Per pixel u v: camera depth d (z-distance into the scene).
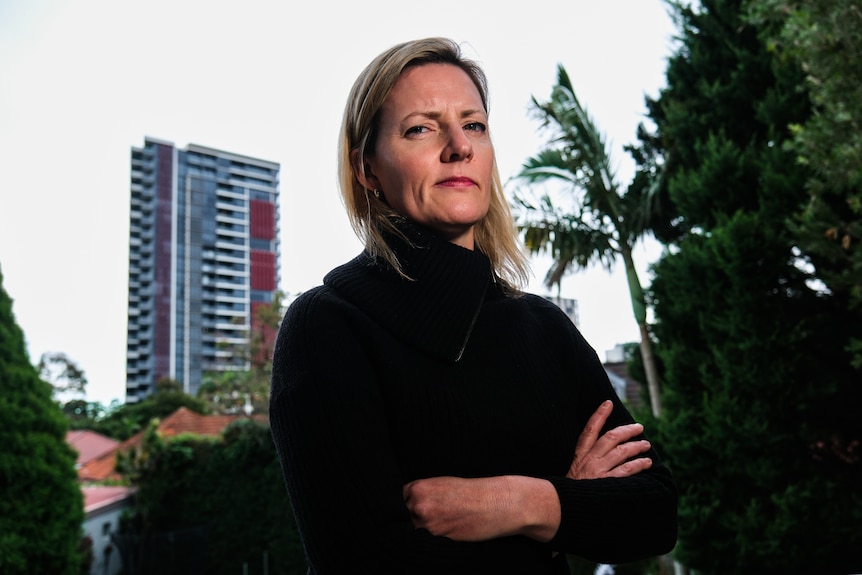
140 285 98.31
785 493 5.54
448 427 0.94
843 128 3.71
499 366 1.03
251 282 105.56
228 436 16.27
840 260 5.34
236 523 15.61
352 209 1.14
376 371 0.95
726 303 6.24
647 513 1.05
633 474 1.11
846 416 6.28
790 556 5.50
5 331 8.02
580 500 0.97
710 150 6.69
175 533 15.39
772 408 5.84
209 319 101.12
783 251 5.91
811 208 4.47
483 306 1.10
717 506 5.96
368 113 1.10
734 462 5.89
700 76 7.96
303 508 0.87
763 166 6.26
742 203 6.48
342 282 1.04
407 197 1.06
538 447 1.02
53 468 7.81
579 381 1.22
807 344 6.50
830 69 3.71
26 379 7.99
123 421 48.78
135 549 15.33
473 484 0.92
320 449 0.87
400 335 0.97
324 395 0.89
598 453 1.13
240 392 18.31
